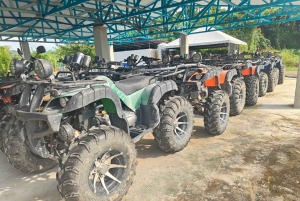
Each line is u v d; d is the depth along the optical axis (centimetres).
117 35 1569
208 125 394
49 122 178
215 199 236
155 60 528
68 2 616
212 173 285
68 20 1072
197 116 539
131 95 279
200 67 413
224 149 354
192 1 612
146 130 277
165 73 354
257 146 361
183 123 344
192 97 386
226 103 415
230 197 238
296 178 268
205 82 421
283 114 538
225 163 309
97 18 851
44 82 199
